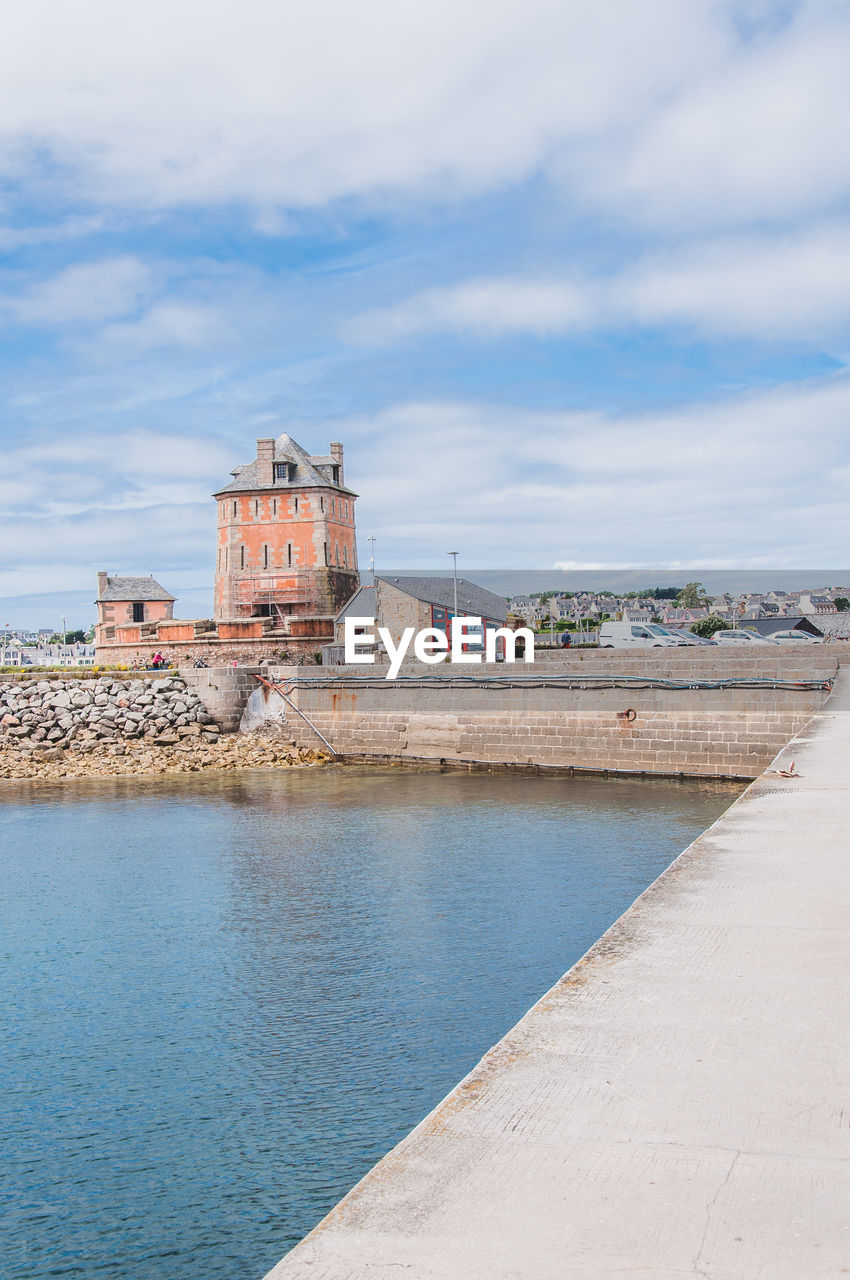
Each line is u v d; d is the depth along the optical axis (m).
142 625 76.12
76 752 51.44
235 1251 10.41
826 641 51.34
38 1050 15.47
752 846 10.32
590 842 28.75
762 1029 5.45
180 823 34.84
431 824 32.59
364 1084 13.88
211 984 18.11
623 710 40.47
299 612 78.88
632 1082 4.83
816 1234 3.52
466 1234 3.58
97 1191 11.61
